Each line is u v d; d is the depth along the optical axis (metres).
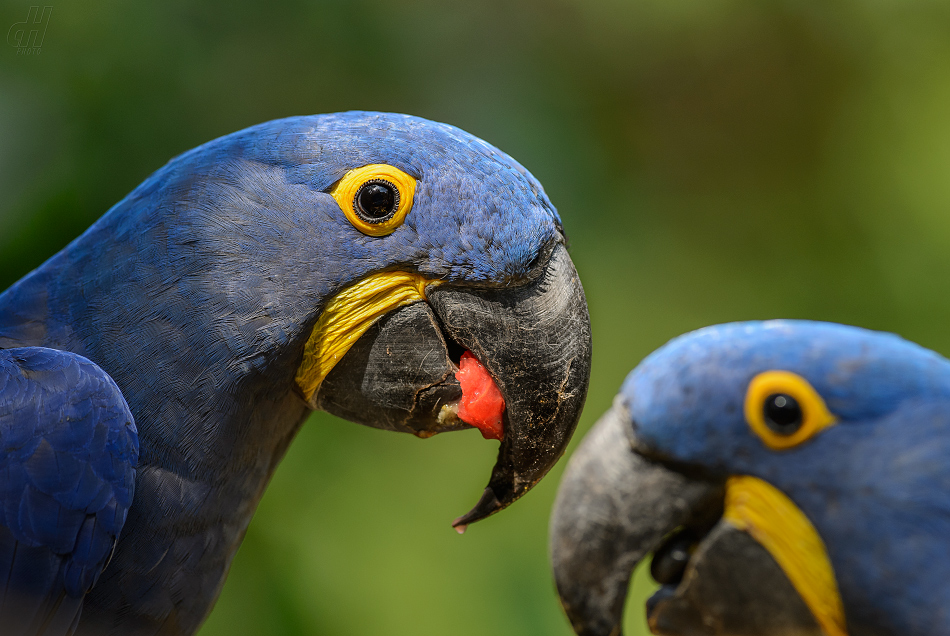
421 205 4.55
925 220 11.42
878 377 5.15
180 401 4.39
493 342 4.62
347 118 4.74
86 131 7.70
